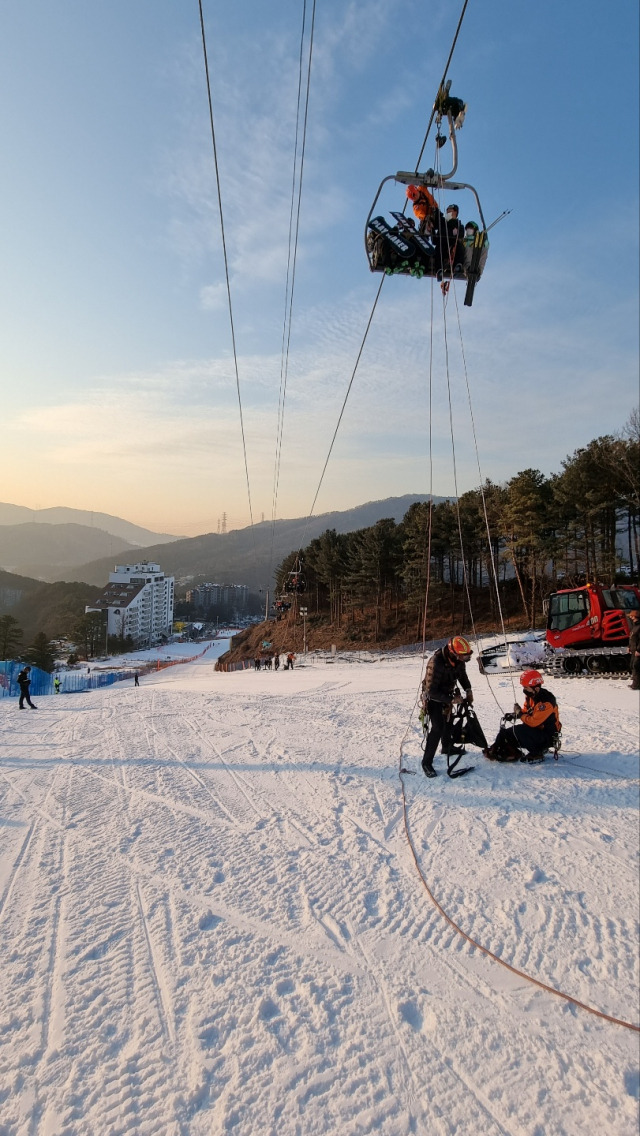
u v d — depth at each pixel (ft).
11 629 358.23
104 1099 8.62
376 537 219.61
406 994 10.91
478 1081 8.98
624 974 11.43
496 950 12.21
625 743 27.25
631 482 123.13
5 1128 8.11
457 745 26.86
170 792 22.53
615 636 50.98
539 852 16.44
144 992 10.94
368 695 50.01
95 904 14.12
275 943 12.49
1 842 18.15
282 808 20.39
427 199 20.74
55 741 34.17
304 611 240.12
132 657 439.22
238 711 42.22
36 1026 10.09
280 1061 9.32
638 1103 8.57
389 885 14.87
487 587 204.13
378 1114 8.37
